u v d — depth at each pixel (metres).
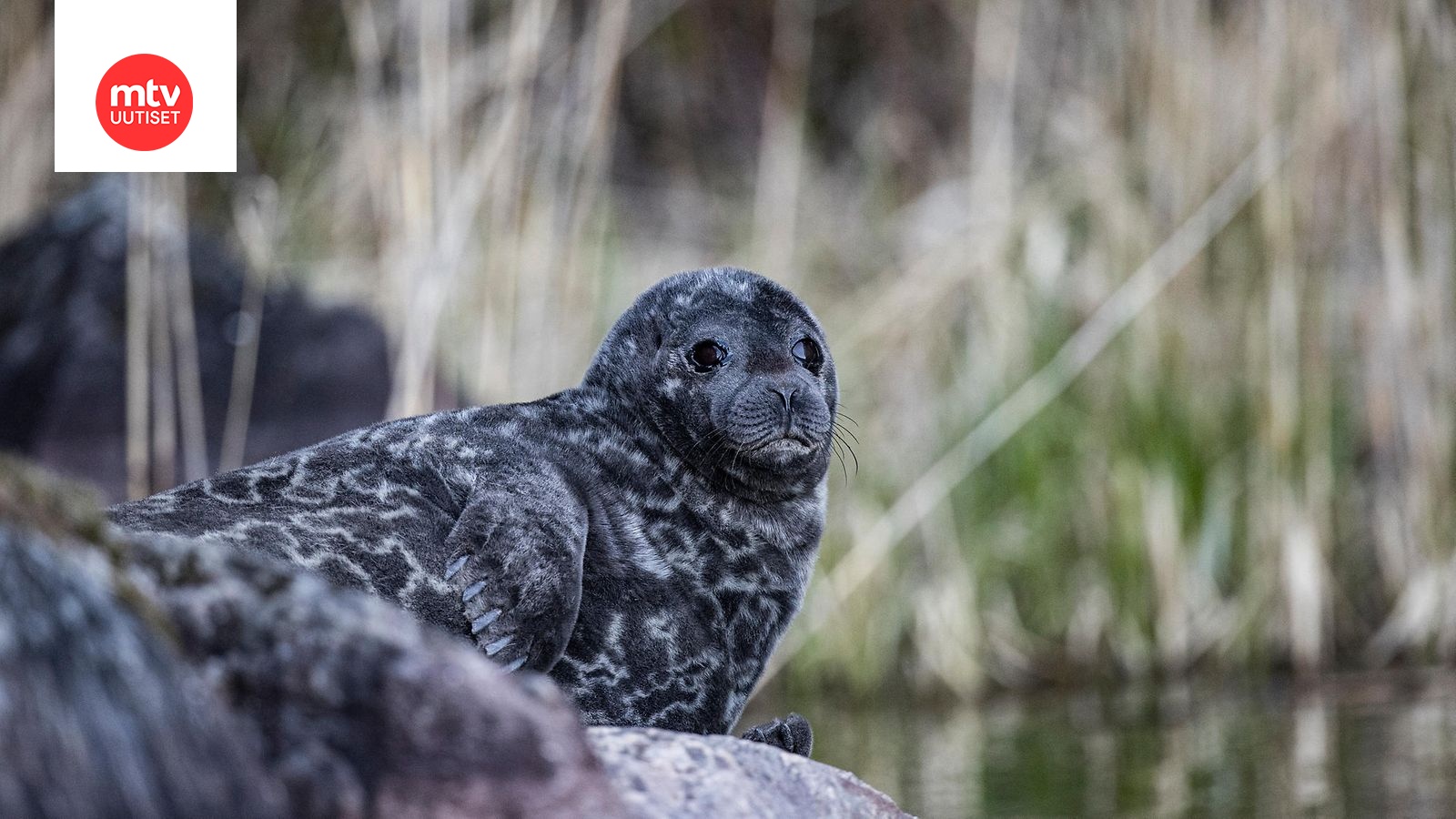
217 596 8.84
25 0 34.94
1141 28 35.31
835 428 17.91
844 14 47.28
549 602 13.16
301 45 41.59
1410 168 33.56
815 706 32.12
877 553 33.47
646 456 15.73
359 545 13.55
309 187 39.69
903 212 40.28
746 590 15.73
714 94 47.56
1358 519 34.34
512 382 32.28
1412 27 33.66
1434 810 18.33
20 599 7.89
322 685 8.76
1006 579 34.69
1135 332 34.12
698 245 41.88
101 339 30.06
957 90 43.16
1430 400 32.94
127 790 7.78
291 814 8.38
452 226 26.89
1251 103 34.22
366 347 31.19
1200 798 19.98
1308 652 31.61
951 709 30.78
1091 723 27.23
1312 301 33.34
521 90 28.89
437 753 8.78
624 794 10.40
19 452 29.11
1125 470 33.81
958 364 35.84
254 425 30.02
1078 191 36.09
